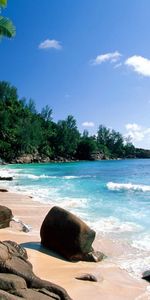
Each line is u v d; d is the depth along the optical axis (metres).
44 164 93.06
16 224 12.72
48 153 114.06
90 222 14.20
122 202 20.19
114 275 8.27
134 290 7.37
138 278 8.15
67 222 9.55
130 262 9.30
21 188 28.25
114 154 157.00
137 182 35.25
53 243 9.62
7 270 5.53
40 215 15.54
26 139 102.12
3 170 58.00
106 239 11.55
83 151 131.12
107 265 9.02
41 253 9.31
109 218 15.13
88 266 8.85
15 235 11.13
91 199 21.39
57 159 117.00
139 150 177.25
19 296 4.91
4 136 100.12
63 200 20.69
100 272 8.42
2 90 117.88
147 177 42.47
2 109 108.25
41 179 38.03
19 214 15.67
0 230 11.59
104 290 7.20
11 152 98.75
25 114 114.19
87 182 34.12
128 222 14.30
